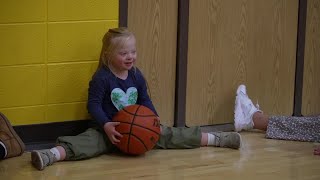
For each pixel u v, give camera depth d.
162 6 3.70
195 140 3.48
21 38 3.29
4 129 3.22
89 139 3.24
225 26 3.93
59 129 3.49
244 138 3.77
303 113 4.35
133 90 3.43
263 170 3.12
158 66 3.75
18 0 3.25
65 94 3.47
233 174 3.04
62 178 2.90
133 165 3.15
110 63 3.38
